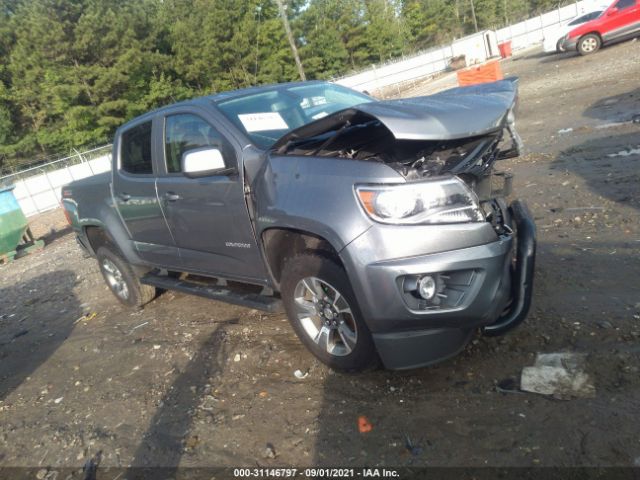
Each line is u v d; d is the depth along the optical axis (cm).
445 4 6488
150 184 438
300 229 303
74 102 3528
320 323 337
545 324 334
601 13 1908
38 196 2348
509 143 371
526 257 290
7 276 954
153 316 525
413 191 267
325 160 303
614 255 405
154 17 4269
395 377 320
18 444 359
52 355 501
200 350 419
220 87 4188
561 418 256
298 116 404
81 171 2498
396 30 5441
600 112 912
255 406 328
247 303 374
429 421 277
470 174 292
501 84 350
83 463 318
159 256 472
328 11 4841
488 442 253
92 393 402
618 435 238
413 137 261
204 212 387
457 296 269
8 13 3894
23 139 3716
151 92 3769
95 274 777
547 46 2048
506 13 6656
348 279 293
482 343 330
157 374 402
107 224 511
